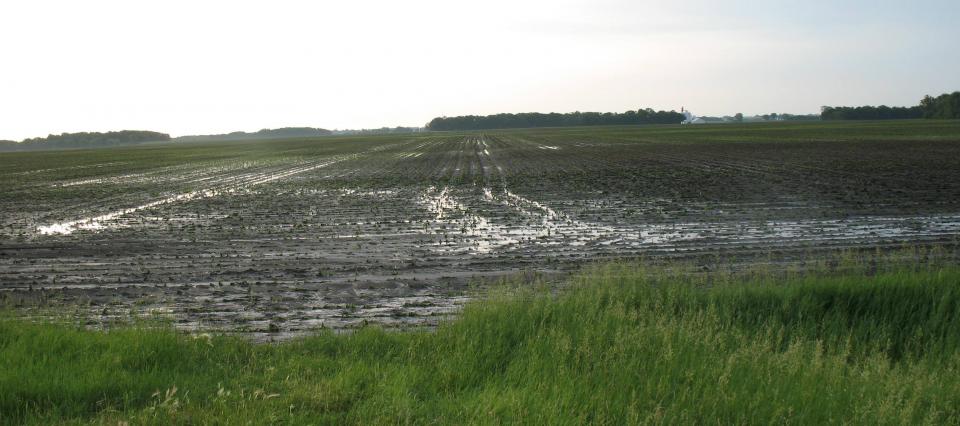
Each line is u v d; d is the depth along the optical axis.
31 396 5.39
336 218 18.44
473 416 4.98
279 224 17.50
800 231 14.73
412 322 8.54
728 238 14.11
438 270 11.66
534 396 5.28
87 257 13.35
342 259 12.75
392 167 41.22
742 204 19.20
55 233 16.83
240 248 14.09
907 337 7.50
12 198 27.20
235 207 21.61
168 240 15.28
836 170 29.41
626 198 21.31
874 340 7.27
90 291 10.49
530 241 14.31
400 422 4.99
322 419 4.99
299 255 13.20
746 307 8.23
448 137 127.06
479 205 20.66
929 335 7.48
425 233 15.63
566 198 21.83
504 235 15.15
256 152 79.12
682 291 8.51
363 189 27.02
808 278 8.98
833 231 14.62
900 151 42.44
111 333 7.06
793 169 30.47
